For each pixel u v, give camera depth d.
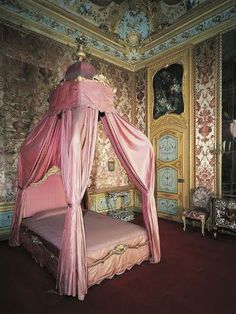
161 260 3.40
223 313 2.26
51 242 2.88
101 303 2.41
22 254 3.59
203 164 5.02
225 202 4.30
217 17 4.40
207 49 4.93
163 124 5.82
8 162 4.31
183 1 4.31
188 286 2.72
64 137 2.82
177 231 4.75
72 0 4.20
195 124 5.16
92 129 2.82
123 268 3.00
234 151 4.50
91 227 3.35
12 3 4.02
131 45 5.62
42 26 4.62
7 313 2.27
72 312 2.28
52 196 4.23
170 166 5.66
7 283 2.79
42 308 2.34
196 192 4.89
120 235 3.06
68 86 2.99
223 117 4.68
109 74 5.99
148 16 4.93
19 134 4.43
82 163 2.66
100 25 4.89
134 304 2.39
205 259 3.45
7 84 4.28
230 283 2.79
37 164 3.67
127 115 6.45
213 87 4.84
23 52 4.48
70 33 4.92
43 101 4.74
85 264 2.53
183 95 5.38
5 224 4.27
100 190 5.74
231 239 4.30
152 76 6.08
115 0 4.52
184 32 4.92
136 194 6.46
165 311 2.29
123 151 3.13
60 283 2.54
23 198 3.89
